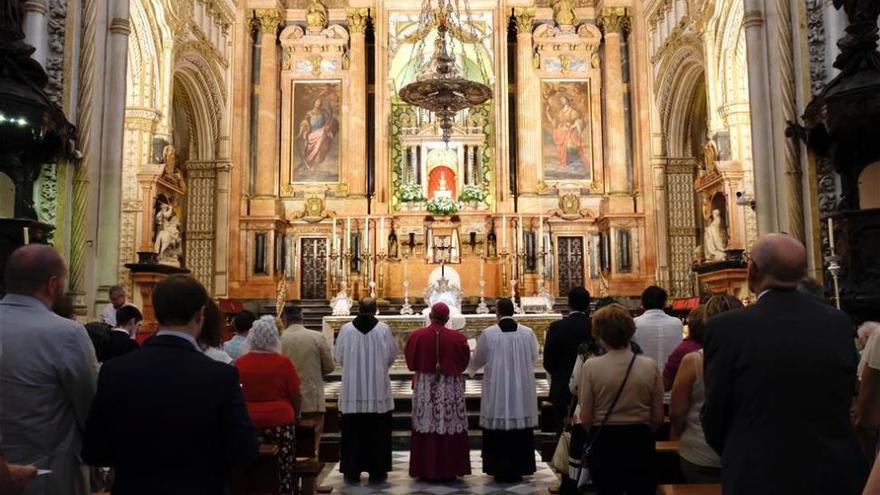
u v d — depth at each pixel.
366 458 8.39
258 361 5.60
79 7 11.09
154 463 3.07
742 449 3.08
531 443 8.47
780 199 11.52
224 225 21.88
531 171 23.42
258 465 5.10
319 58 24.11
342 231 23.12
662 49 21.14
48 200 10.36
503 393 8.31
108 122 11.75
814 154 10.66
